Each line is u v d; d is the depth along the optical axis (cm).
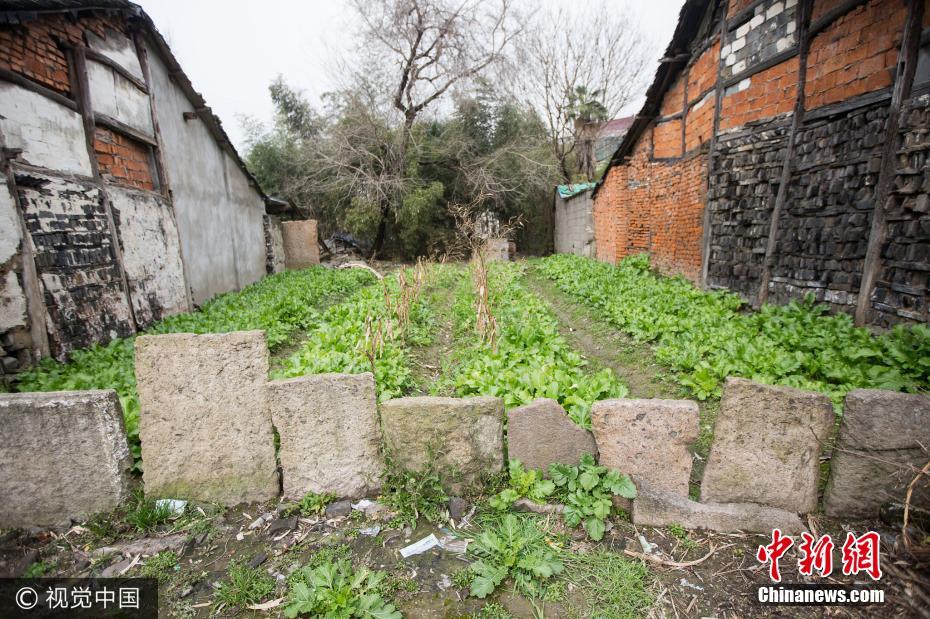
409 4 1748
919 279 493
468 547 290
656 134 1166
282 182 2339
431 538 299
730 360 529
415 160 2045
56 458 308
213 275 1105
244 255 1359
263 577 272
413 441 320
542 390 441
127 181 763
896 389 421
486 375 502
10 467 305
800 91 659
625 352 647
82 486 314
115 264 687
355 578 263
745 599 251
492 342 599
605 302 882
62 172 600
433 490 323
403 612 248
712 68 880
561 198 2116
